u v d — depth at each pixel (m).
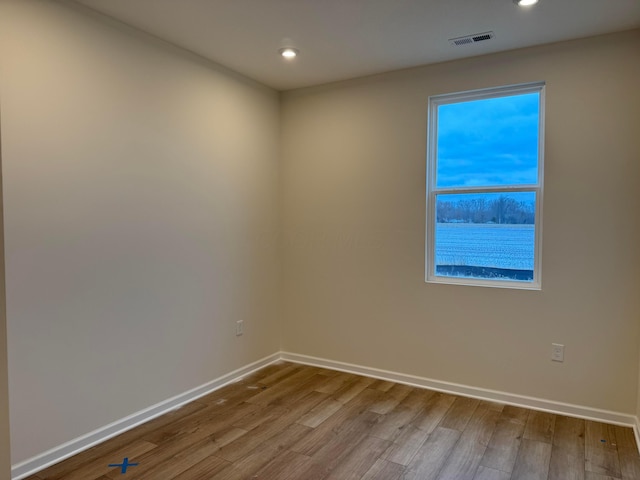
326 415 3.10
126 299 2.83
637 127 2.87
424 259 3.60
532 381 3.23
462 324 3.46
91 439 2.65
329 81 3.90
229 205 3.64
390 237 3.73
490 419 3.04
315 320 4.13
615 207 2.94
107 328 2.72
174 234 3.16
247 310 3.88
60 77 2.44
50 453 2.44
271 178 4.13
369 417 3.07
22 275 2.29
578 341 3.08
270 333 4.19
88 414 2.63
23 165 2.29
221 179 3.56
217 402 3.31
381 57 3.34
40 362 2.38
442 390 3.55
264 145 4.02
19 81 2.26
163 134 3.05
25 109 2.29
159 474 2.37
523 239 3.31
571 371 3.11
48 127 2.39
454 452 2.61
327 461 2.51
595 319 3.03
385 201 3.74
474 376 3.43
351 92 3.85
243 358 3.86
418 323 3.64
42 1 2.35
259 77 3.80
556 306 3.14
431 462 2.50
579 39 2.99
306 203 4.12
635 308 2.92
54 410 2.46
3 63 2.20
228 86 3.59
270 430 2.87
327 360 4.09
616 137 2.93
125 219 2.81
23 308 2.30
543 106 3.18
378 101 3.73
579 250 3.05
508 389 3.31
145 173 2.93
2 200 2.17
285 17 2.68
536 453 2.60
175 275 3.18
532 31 2.88
